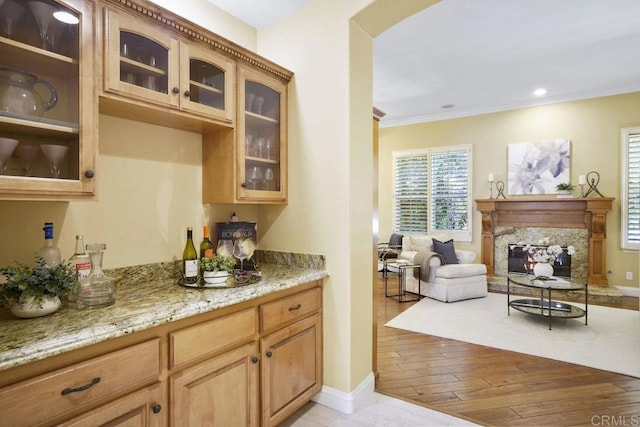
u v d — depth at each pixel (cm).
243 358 174
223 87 202
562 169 554
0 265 148
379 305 478
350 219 224
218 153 219
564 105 554
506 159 599
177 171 213
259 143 234
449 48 387
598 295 486
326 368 233
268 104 238
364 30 238
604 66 438
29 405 104
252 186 228
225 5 240
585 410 227
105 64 146
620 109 518
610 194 525
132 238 192
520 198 584
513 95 547
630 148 512
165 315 138
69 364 113
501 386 259
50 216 162
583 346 332
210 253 205
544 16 324
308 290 220
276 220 257
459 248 638
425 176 671
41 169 135
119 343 127
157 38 165
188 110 180
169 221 209
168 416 142
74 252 169
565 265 546
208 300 158
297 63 246
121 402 126
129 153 190
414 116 670
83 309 142
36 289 131
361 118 236
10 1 129
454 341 348
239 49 205
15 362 99
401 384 263
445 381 267
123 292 173
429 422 214
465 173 633
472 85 502
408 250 600
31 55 134
